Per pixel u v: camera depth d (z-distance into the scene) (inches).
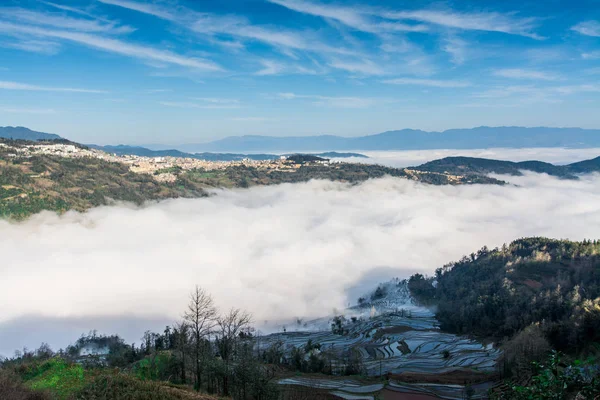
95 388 1268.5
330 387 3373.5
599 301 4453.7
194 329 1920.5
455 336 6245.1
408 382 3740.2
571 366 420.5
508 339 5142.7
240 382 1812.3
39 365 1549.0
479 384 3572.8
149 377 1748.3
